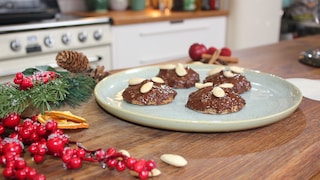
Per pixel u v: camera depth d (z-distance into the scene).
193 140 0.48
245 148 0.46
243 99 0.57
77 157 0.41
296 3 1.92
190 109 0.55
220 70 0.65
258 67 0.80
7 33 1.08
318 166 0.43
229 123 0.48
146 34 1.42
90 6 1.59
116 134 0.49
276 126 0.52
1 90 0.51
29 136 0.45
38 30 1.15
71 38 1.23
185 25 1.56
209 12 1.63
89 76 0.64
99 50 1.32
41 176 0.39
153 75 0.69
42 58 1.18
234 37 1.72
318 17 1.83
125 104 0.57
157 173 0.41
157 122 0.49
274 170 0.42
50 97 0.51
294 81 0.70
